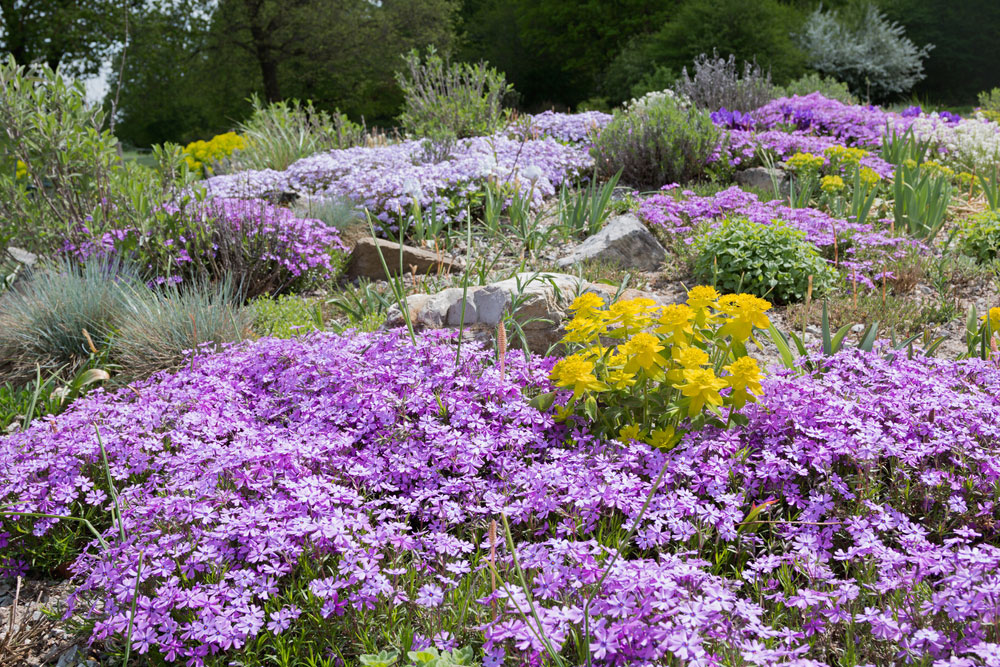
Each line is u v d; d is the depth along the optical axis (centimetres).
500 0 3616
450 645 210
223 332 488
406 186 554
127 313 521
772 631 196
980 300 541
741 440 304
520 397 325
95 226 636
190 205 655
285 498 266
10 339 514
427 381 335
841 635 228
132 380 467
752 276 554
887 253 602
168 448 328
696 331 318
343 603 222
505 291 430
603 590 217
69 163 641
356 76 3212
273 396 363
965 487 271
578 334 322
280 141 1193
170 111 3278
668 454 283
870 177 754
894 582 213
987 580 205
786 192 820
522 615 194
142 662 235
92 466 305
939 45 2594
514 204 709
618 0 2959
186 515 251
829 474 273
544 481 266
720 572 254
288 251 638
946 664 177
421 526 288
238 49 3083
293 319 524
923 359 351
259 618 213
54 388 464
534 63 3331
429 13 3247
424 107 1139
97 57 2866
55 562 291
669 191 827
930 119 1091
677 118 901
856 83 2136
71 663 244
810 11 2500
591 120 1042
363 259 658
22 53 2753
